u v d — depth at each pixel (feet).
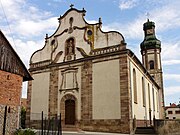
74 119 92.17
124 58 84.99
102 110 85.15
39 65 111.65
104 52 91.04
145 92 115.24
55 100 100.63
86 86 92.12
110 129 81.41
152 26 187.52
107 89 86.07
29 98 110.11
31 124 104.68
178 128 77.56
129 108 79.61
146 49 182.29
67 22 108.17
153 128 78.33
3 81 55.06
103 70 89.04
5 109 52.60
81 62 96.43
